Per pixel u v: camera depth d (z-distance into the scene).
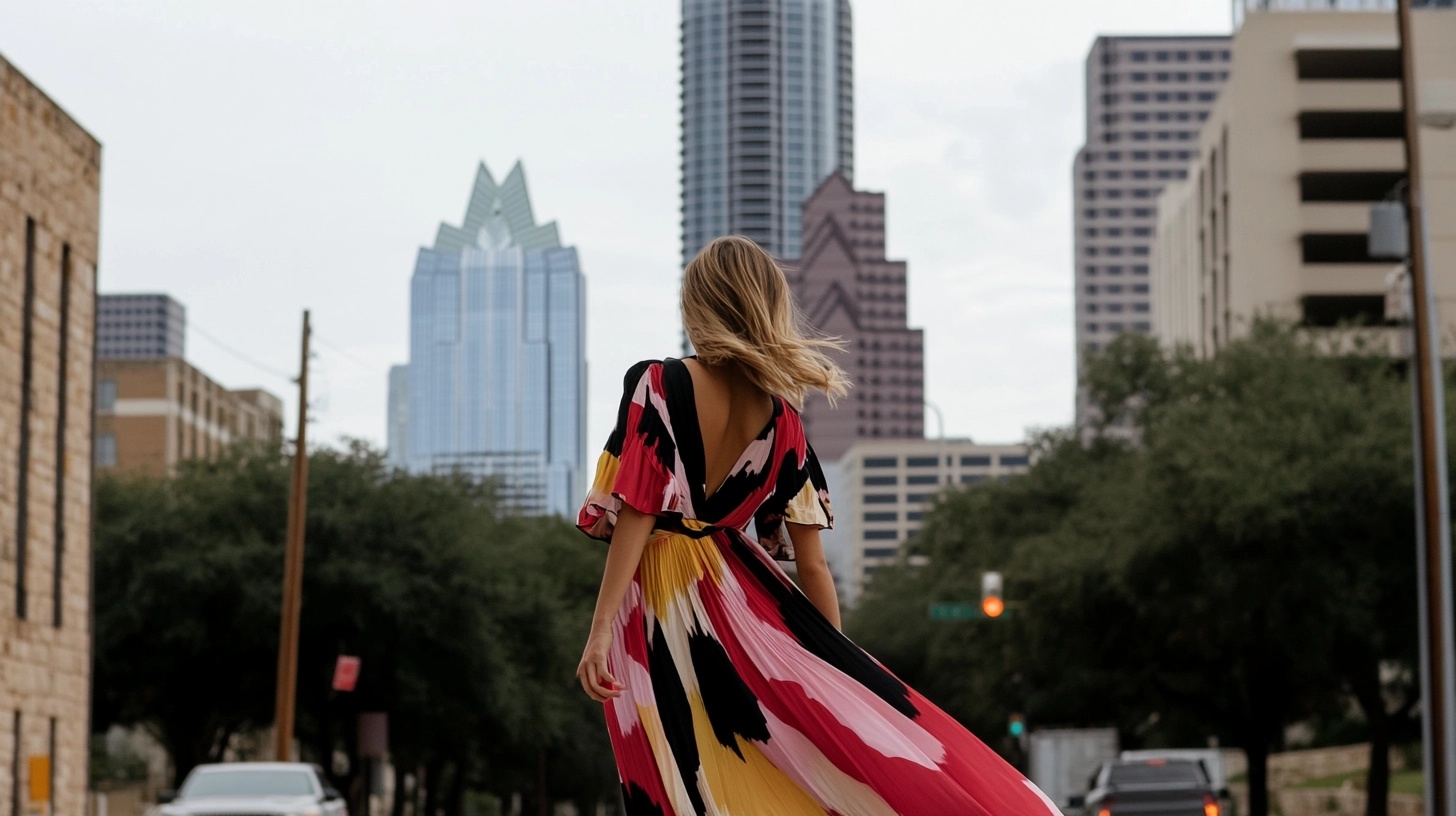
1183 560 34.44
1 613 29.36
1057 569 37.09
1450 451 31.14
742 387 3.41
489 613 43.22
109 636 39.84
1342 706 48.00
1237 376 40.59
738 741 3.29
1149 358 51.25
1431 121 23.66
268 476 42.38
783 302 3.45
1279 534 32.28
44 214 31.64
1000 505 51.06
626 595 3.38
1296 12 94.88
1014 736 50.06
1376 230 23.42
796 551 3.58
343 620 41.41
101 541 40.53
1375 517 32.31
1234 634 34.62
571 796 87.38
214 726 51.22
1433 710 22.55
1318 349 41.84
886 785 3.16
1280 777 64.94
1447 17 93.94
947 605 35.19
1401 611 33.84
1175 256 115.56
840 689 3.24
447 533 42.38
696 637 3.33
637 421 3.34
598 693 3.30
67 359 32.75
